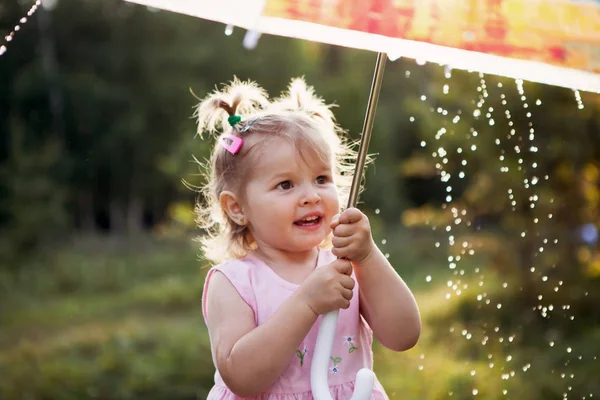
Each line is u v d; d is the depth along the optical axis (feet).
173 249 51.90
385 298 7.59
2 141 59.06
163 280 40.86
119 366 23.97
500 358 20.42
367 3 6.72
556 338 21.42
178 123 64.18
